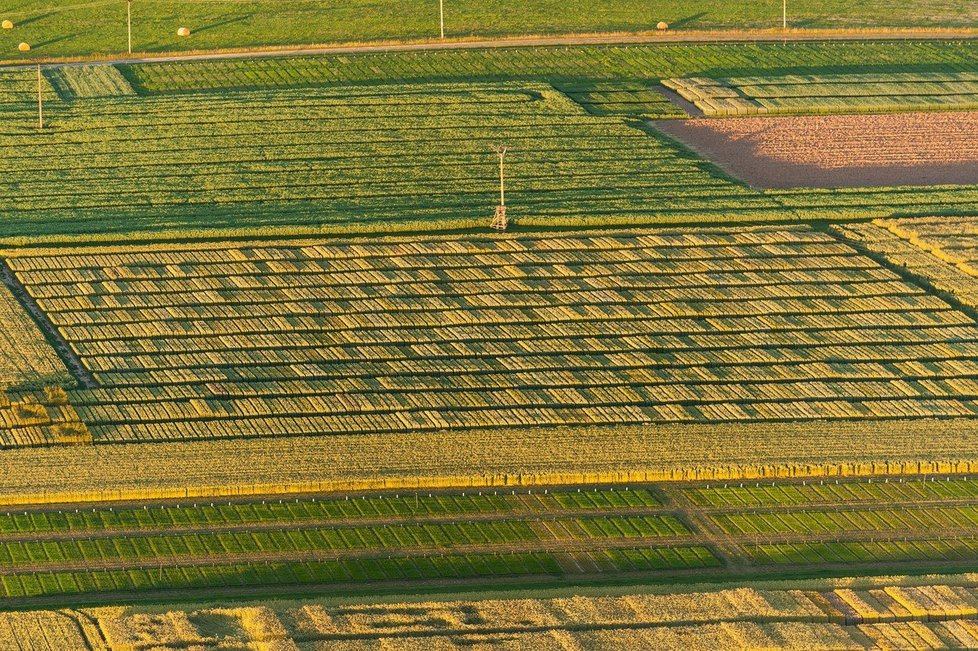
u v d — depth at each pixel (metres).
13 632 151.38
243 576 164.00
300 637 150.12
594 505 178.12
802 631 151.38
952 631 152.50
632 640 149.88
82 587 161.88
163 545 169.88
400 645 148.62
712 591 159.62
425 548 169.38
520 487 181.75
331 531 172.62
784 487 182.50
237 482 181.00
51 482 180.75
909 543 171.38
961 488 182.25
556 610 154.88
